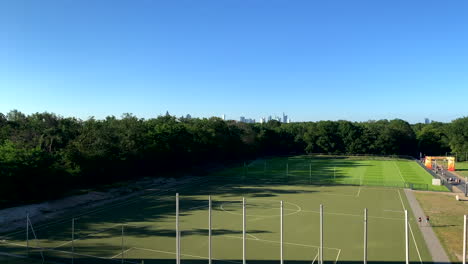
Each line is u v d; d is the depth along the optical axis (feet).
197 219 183.52
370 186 294.66
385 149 627.05
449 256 126.52
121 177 308.60
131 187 278.67
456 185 297.53
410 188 283.18
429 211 201.16
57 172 229.66
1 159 200.85
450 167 408.87
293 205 219.00
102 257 124.47
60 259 121.70
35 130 299.58
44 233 156.87
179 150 374.22
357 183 310.65
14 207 194.49
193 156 400.67
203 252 131.13
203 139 419.33
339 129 643.04
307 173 380.99
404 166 455.22
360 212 199.72
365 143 629.51
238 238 149.69
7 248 134.51
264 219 183.93
